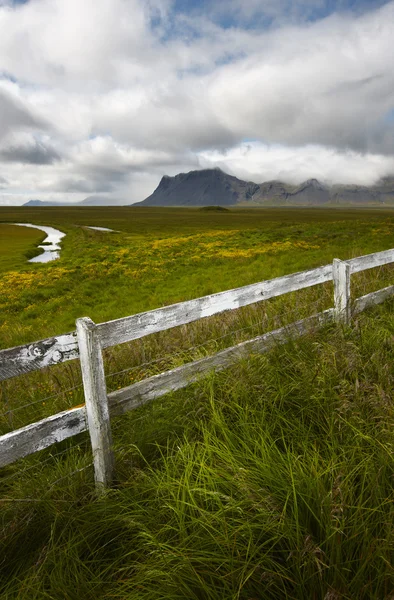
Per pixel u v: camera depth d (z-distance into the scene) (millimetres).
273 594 1750
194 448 2680
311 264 15688
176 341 5227
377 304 5766
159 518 2309
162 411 3328
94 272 23016
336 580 1758
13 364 2305
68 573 2090
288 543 1942
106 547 2303
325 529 1936
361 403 3027
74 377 4426
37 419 3711
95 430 2662
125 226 92312
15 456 2375
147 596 1839
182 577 1855
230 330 5398
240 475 2266
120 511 2424
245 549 1933
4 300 18094
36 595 1947
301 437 2797
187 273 20453
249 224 85000
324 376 3451
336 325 4711
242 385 3363
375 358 3764
